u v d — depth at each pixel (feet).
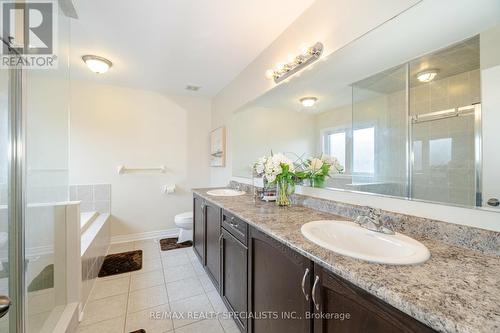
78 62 7.80
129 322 5.13
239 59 7.53
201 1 4.91
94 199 9.63
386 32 3.63
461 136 2.86
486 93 2.65
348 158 4.45
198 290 6.45
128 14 5.31
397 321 1.87
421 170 3.28
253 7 5.10
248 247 4.39
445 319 1.51
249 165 7.96
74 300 5.04
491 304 1.66
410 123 3.44
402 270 2.21
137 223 10.49
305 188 5.60
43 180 4.30
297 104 5.62
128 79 9.35
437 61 3.11
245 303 4.52
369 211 3.72
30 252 3.78
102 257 8.05
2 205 3.27
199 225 8.16
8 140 3.34
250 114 7.87
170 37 6.29
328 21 4.58
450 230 2.85
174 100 11.19
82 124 9.50
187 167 11.46
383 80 3.79
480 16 2.71
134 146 10.41
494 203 2.55
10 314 3.28
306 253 2.73
